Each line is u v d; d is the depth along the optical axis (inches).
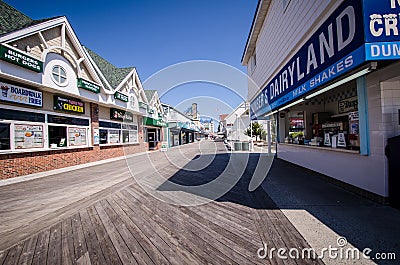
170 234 112.3
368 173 146.3
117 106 477.4
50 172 306.0
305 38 183.9
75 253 96.7
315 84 156.5
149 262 87.6
